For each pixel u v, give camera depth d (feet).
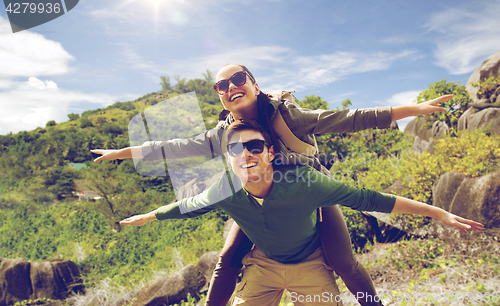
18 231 33.99
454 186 15.06
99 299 19.51
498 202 13.06
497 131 25.95
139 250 25.53
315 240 6.50
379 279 12.50
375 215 16.38
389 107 5.14
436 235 14.40
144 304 16.42
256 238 6.14
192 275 16.93
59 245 29.53
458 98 34.63
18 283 20.70
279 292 6.61
